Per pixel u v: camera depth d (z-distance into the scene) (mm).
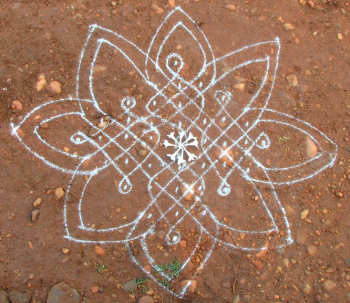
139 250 1286
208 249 1296
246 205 1318
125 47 1372
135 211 1300
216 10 1415
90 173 1310
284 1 1448
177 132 1345
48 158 1310
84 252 1280
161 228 1295
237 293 1283
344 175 1350
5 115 1321
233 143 1349
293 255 1306
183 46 1385
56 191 1293
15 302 1253
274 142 1355
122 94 1350
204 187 1320
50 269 1271
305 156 1354
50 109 1331
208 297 1281
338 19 1454
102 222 1292
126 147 1329
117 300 1272
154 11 1399
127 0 1402
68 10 1381
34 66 1345
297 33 1426
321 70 1407
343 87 1400
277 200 1326
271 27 1419
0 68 1337
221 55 1391
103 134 1330
